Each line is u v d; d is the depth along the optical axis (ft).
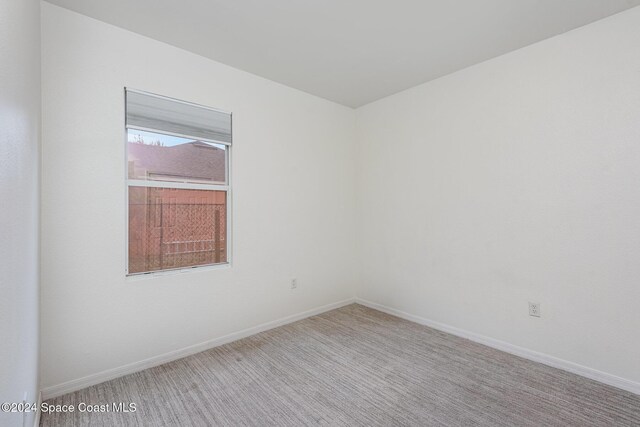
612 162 7.38
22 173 4.15
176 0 6.87
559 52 8.16
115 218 7.76
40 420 6.16
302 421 6.18
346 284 13.53
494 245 9.40
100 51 7.58
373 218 13.05
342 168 13.39
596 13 7.30
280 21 7.65
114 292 7.73
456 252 10.31
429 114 11.05
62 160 7.03
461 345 9.58
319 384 7.47
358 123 13.65
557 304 8.21
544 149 8.42
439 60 9.57
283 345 9.59
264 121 10.78
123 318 7.86
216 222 9.80
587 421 6.13
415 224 11.51
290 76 10.67
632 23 7.11
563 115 8.10
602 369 7.52
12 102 3.51
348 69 10.17
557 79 8.20
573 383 7.47
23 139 4.24
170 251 8.89
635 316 7.09
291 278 11.56
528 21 7.62
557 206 8.20
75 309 7.19
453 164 10.37
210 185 9.64
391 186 12.33
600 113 7.54
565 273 8.08
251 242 10.41
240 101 10.16
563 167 8.10
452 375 7.84
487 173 9.54
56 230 6.94
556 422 6.11
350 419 6.23
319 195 12.50
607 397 6.90
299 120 11.82
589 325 7.71
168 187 8.83
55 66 6.95
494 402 6.75
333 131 13.04
